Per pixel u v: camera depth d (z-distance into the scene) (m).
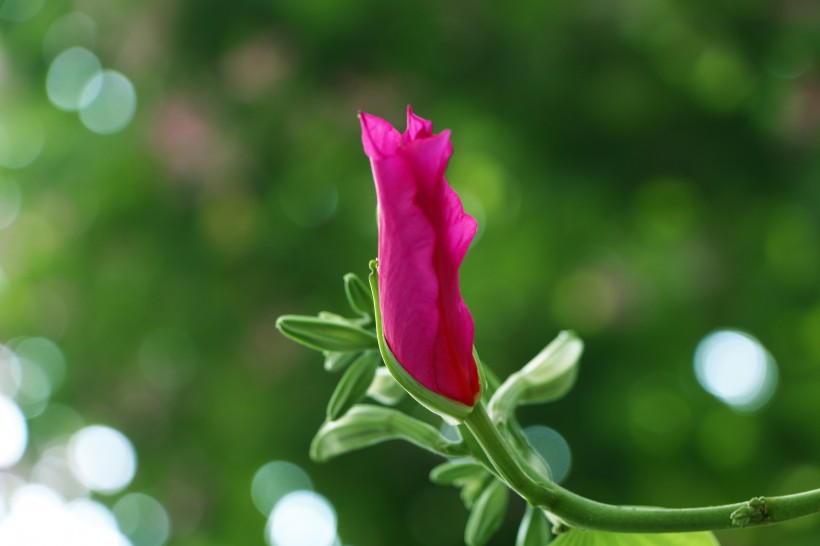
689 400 1.62
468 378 0.51
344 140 1.61
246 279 1.64
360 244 1.64
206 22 1.61
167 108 1.64
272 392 1.59
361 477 1.57
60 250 1.76
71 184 1.76
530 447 0.56
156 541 1.77
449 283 0.50
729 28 1.54
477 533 0.58
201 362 1.65
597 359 1.61
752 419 1.62
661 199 1.64
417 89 1.59
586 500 0.51
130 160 1.71
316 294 1.62
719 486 1.60
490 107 1.58
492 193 1.70
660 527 0.50
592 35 1.55
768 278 1.61
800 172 1.54
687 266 1.62
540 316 1.64
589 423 1.57
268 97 1.60
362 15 1.58
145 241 1.70
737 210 1.59
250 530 1.65
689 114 1.56
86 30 1.81
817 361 1.63
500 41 1.58
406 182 0.49
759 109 1.55
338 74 1.60
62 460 1.83
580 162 1.58
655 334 1.62
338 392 0.56
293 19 1.60
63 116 1.83
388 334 0.51
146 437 1.68
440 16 1.58
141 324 1.69
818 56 1.52
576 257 1.65
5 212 1.81
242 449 1.61
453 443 0.56
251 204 1.63
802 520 1.46
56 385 1.78
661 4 1.54
